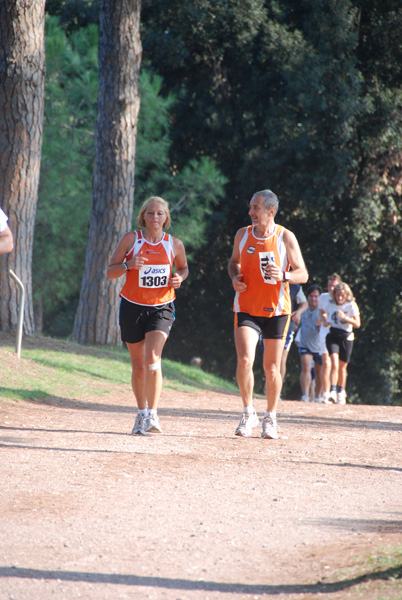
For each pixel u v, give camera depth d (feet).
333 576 18.48
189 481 29.66
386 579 17.43
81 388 61.31
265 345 40.40
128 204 93.50
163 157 121.08
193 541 21.84
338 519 24.54
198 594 17.56
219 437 40.86
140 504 25.91
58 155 114.93
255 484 29.53
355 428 48.32
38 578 18.30
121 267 38.83
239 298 39.91
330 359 72.18
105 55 92.07
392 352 147.95
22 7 68.33
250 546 21.48
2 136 69.31
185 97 139.03
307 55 124.57
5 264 71.72
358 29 135.74
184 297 155.43
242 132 139.03
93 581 18.24
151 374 39.68
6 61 68.59
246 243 38.99
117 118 92.12
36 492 27.17
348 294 71.10
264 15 130.21
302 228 143.64
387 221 139.64
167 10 130.11
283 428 46.55
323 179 125.08
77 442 37.47
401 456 37.37
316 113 123.65
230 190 142.61
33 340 74.33
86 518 23.98
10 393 52.90
